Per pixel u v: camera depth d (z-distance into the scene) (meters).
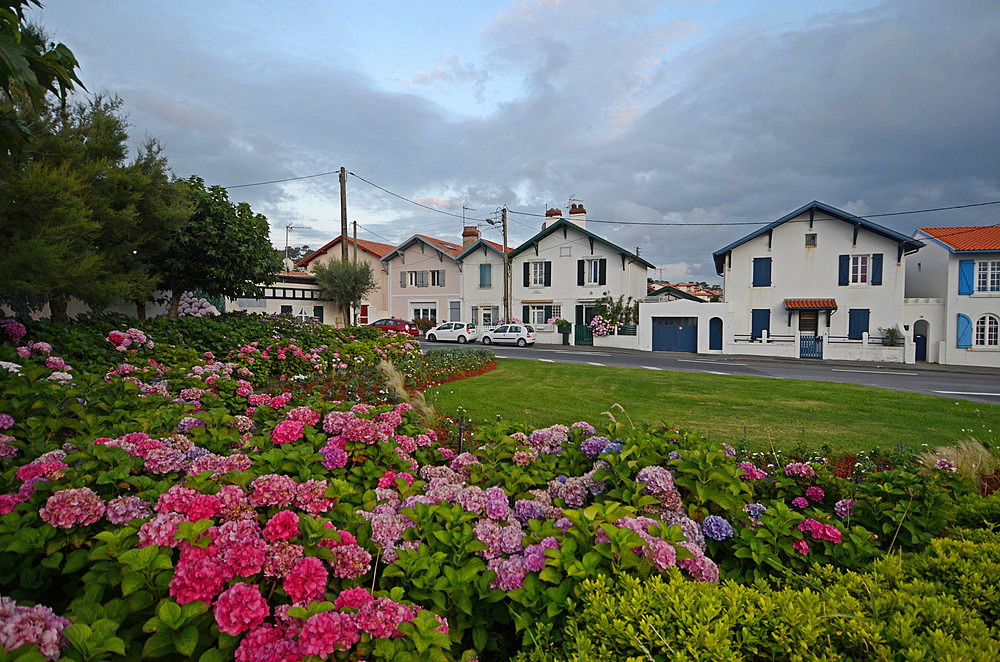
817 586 2.25
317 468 3.00
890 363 24.55
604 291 34.09
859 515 3.19
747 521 2.86
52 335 7.39
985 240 25.41
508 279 34.94
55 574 2.08
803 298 28.08
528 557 2.16
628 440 3.36
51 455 2.65
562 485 3.19
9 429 3.47
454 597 2.06
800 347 26.39
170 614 1.59
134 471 2.68
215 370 6.79
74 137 10.01
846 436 7.56
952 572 2.30
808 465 3.93
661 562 2.08
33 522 2.08
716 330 28.09
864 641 1.69
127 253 10.95
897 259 26.36
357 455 3.29
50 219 7.46
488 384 12.16
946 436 7.65
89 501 2.10
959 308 24.84
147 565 1.73
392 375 9.85
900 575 2.30
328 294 32.75
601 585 1.89
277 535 1.95
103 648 1.43
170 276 13.82
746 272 29.12
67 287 8.39
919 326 26.62
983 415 9.65
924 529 3.02
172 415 3.84
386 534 2.37
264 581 1.89
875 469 5.20
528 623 1.98
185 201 12.86
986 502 3.21
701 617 1.72
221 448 3.44
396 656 1.62
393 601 1.80
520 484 3.33
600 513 2.35
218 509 2.13
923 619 1.89
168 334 9.73
